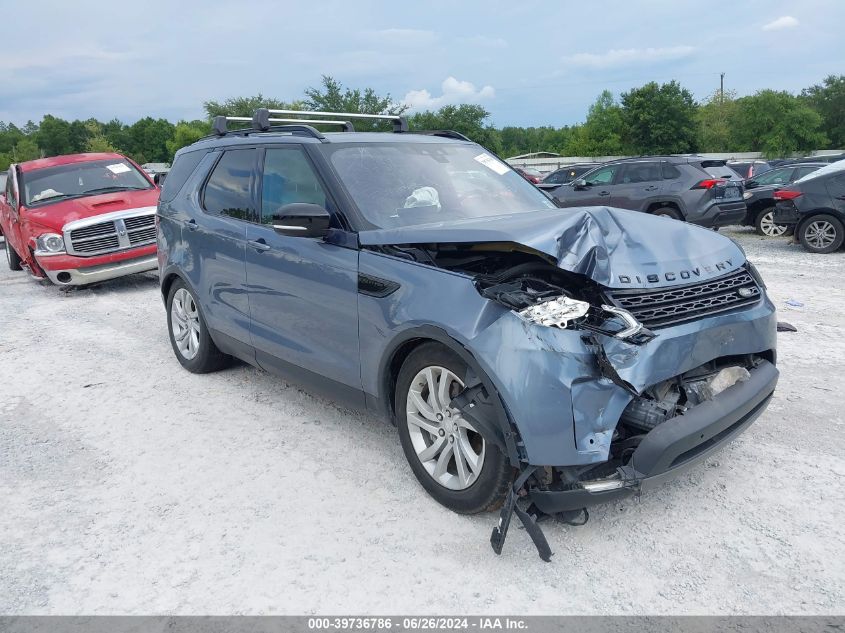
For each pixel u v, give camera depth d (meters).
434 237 3.28
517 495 2.89
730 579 2.81
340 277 3.69
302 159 4.18
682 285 3.13
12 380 5.86
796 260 10.88
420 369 3.32
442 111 61.59
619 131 69.69
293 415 4.76
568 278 3.16
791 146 68.69
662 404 2.93
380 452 4.12
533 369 2.76
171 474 3.94
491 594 2.78
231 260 4.68
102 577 2.99
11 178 11.07
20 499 3.71
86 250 9.70
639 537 3.12
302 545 3.17
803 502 3.36
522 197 4.45
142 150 113.12
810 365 5.37
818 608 2.62
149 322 7.89
